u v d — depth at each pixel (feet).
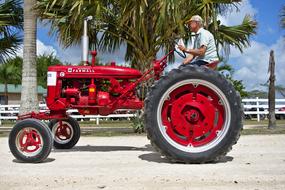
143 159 20.61
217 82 19.35
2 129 52.95
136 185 14.60
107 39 42.32
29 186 14.62
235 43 42.73
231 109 19.33
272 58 46.65
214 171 17.06
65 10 39.68
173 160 19.27
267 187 14.15
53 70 22.29
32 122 19.75
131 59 43.09
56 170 17.69
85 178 15.87
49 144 19.67
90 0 36.78
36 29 41.57
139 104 21.95
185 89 19.70
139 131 40.22
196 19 20.94
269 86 47.42
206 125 19.54
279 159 20.27
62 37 39.60
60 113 22.38
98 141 31.09
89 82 22.36
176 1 34.09
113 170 17.47
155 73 21.85
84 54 23.45
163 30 37.24
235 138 19.29
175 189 13.96
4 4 44.21
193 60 20.98
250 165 18.49
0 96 155.33
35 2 40.91
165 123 19.61
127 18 36.24
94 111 22.13
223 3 39.50
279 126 54.03
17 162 20.02
